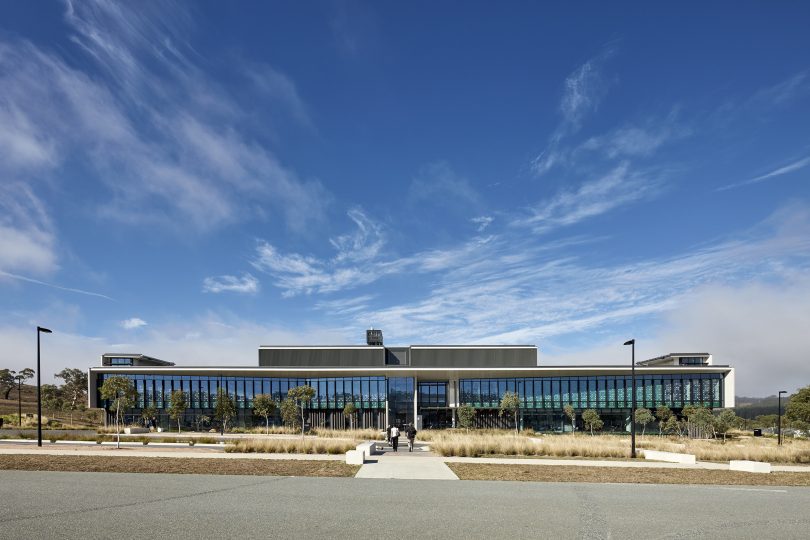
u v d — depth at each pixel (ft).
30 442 117.70
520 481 61.98
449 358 247.09
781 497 54.34
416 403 231.71
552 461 84.43
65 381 386.11
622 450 102.99
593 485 60.18
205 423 224.53
